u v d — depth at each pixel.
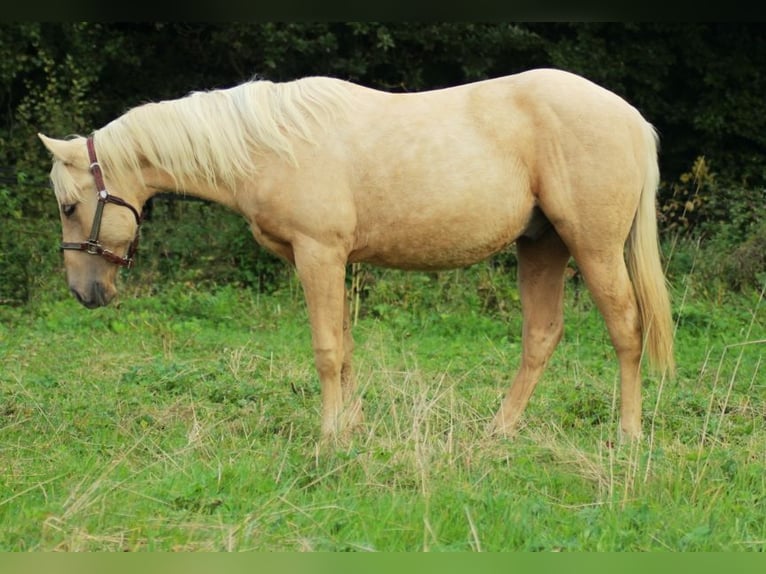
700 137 14.68
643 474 5.22
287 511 4.73
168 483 5.19
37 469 5.51
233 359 8.23
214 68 15.17
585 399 6.98
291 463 5.56
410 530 4.58
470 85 6.24
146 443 5.98
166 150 6.22
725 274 11.66
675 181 14.59
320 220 5.98
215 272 12.26
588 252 6.07
